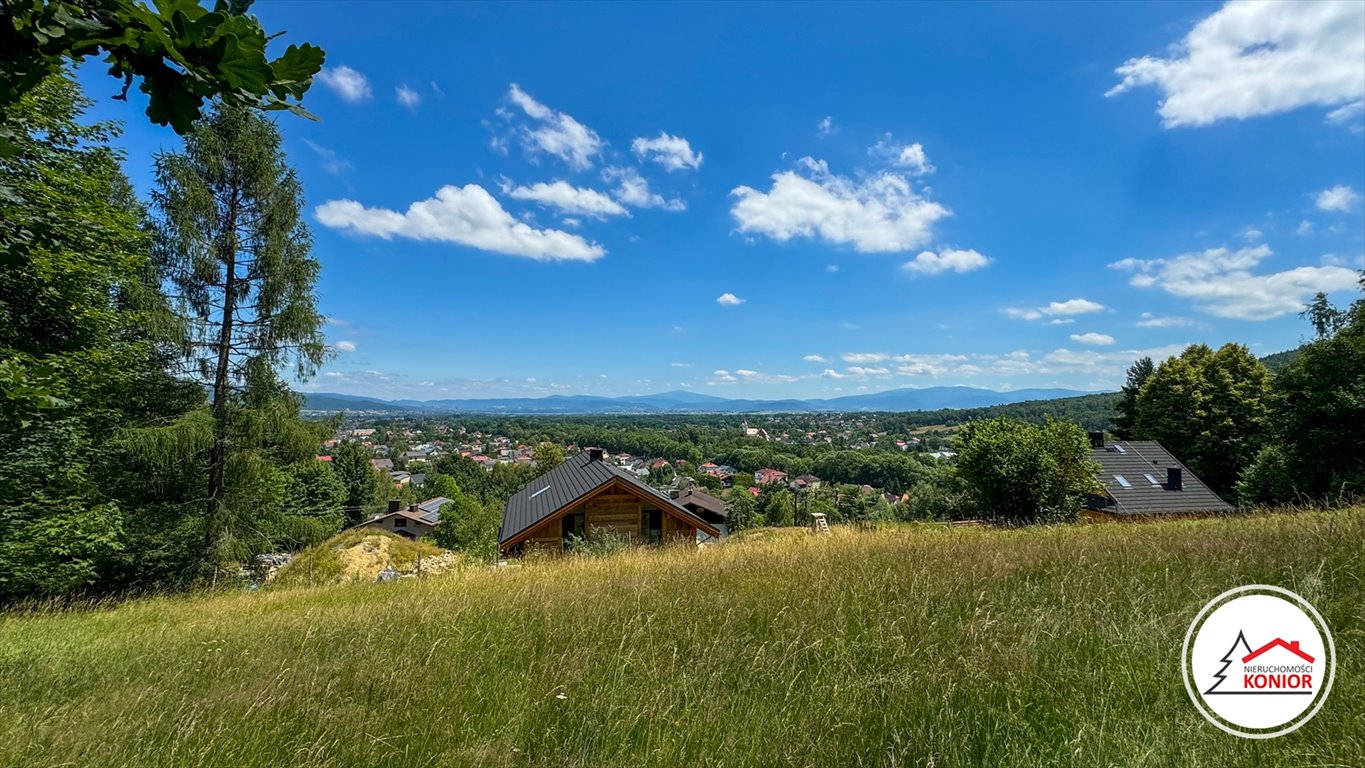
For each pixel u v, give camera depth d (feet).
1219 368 98.99
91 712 10.94
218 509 41.60
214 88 3.59
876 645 10.89
